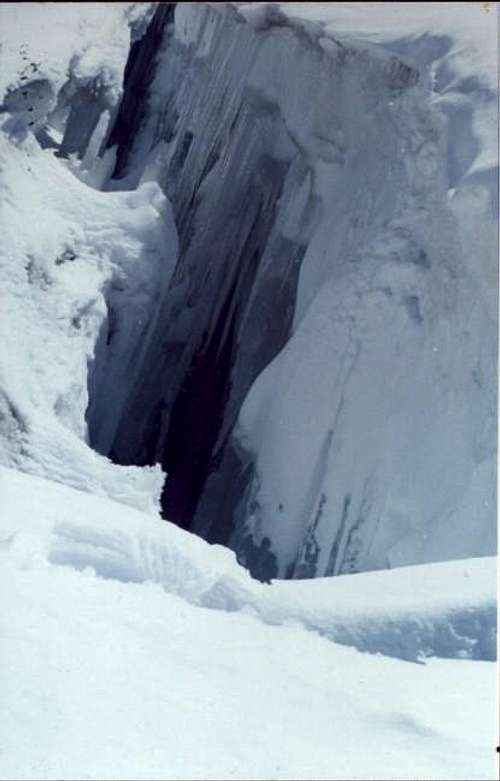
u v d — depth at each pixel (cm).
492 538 894
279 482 1216
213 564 548
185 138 1515
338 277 1239
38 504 559
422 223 1172
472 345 1022
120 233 1328
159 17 1591
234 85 1502
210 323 1533
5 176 1218
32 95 1234
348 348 1185
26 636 401
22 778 331
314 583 521
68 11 1367
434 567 527
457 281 1073
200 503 1395
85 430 1170
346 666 437
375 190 1309
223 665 417
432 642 476
